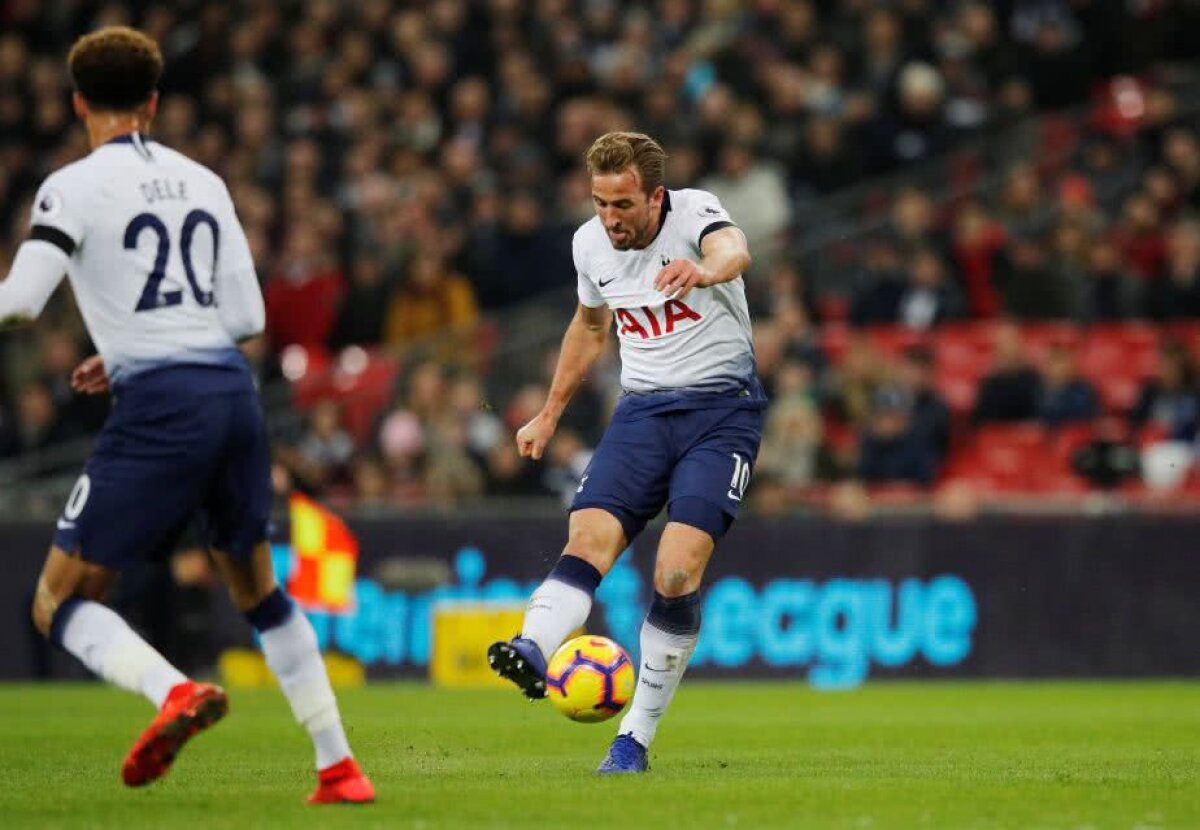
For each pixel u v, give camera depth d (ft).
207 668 157.38
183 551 155.22
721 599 160.86
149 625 155.12
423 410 172.14
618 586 160.15
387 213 203.41
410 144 214.69
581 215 199.31
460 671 157.48
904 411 171.01
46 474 173.47
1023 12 222.28
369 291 192.13
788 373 171.94
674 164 197.77
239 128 221.25
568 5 225.97
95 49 59.47
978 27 214.28
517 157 205.36
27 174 216.33
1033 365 188.65
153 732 55.77
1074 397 179.63
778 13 219.61
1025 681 159.84
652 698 73.87
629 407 73.67
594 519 71.46
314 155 212.84
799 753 89.56
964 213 197.77
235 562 60.29
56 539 59.06
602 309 75.92
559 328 181.68
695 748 93.25
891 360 177.27
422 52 220.84
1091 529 160.45
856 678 160.15
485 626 157.07
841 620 160.56
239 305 60.08
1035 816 60.75
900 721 114.01
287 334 191.93
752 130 199.93
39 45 235.20
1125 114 205.36
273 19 229.66
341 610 157.48
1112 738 99.86
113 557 58.49
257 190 213.87
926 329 191.72
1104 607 160.15
